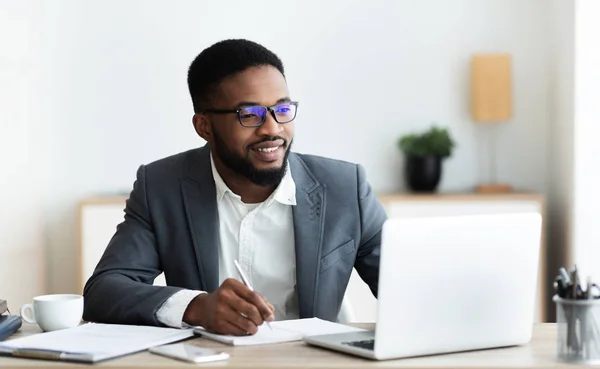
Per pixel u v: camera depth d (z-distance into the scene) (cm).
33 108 489
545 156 512
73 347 183
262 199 249
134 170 509
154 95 507
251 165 234
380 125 512
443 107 512
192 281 245
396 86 511
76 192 509
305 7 509
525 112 512
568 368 172
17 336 212
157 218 248
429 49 510
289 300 250
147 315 214
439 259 181
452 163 514
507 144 513
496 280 189
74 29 505
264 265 249
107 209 474
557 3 491
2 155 451
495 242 188
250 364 173
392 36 510
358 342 188
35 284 488
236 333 201
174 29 506
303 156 257
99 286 231
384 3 509
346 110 511
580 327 175
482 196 477
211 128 239
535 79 510
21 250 471
